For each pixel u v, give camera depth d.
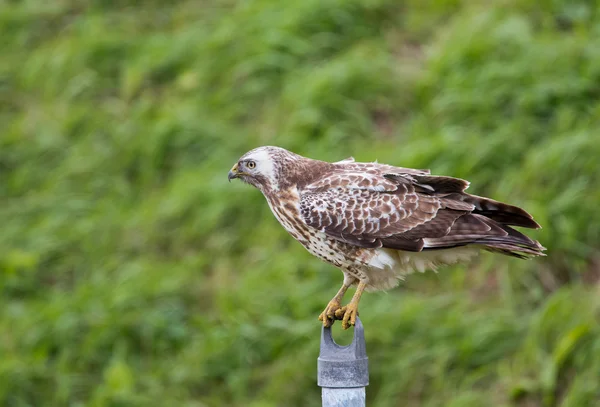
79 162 15.11
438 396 10.64
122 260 13.43
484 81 13.80
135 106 16.00
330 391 6.36
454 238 7.55
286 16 16.20
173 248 13.46
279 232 13.00
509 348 10.83
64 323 12.16
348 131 14.01
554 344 10.62
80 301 12.49
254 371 11.36
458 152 12.70
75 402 11.38
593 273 11.37
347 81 14.52
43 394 11.46
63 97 16.64
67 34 18.36
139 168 14.87
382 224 7.65
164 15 18.39
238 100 15.27
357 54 15.07
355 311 7.80
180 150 14.74
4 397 11.28
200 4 18.45
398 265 7.92
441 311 11.45
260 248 12.98
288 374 11.08
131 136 15.24
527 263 11.52
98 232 13.86
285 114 14.65
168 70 16.53
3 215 14.63
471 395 10.43
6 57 18.12
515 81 13.67
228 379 11.28
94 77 16.78
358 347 6.34
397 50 15.59
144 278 12.68
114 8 18.88
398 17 16.27
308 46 15.69
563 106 13.22
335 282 12.02
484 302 11.48
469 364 10.80
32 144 15.81
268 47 15.73
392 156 13.04
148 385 11.34
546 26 14.94
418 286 11.99
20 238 14.07
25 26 18.77
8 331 12.45
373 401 10.90
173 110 15.31
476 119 13.43
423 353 10.95
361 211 7.69
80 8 19.08
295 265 12.39
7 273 13.33
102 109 16.16
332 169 8.05
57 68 17.12
